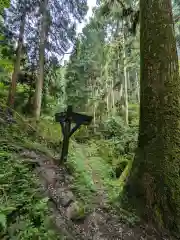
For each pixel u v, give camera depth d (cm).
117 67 1830
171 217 355
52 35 1129
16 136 551
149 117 415
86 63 2269
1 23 991
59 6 1115
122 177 566
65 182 412
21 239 192
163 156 386
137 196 396
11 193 262
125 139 970
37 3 1034
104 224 338
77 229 292
